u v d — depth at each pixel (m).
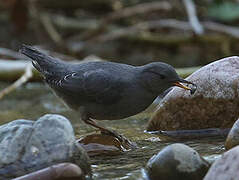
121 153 9.60
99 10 24.34
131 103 10.50
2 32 22.30
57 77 11.10
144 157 9.30
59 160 8.02
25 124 8.54
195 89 10.61
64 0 23.73
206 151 9.20
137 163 8.91
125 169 8.59
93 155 9.48
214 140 10.20
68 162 8.02
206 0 23.41
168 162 7.81
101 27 22.31
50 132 8.20
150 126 11.23
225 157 6.97
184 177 7.71
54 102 15.23
